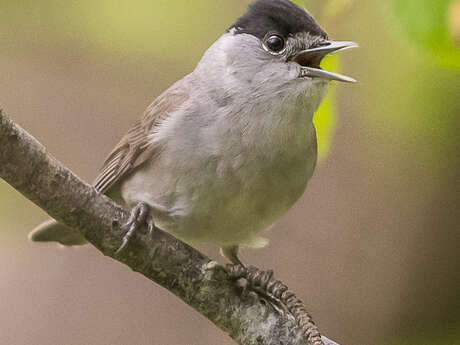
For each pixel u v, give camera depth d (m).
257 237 8.24
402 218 11.09
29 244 11.18
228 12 10.71
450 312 10.78
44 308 11.00
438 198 11.05
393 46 10.08
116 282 11.29
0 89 11.90
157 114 7.73
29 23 11.52
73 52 11.72
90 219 6.42
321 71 7.11
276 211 7.62
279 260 11.04
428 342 10.62
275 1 7.54
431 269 10.95
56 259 11.36
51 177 6.20
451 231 10.98
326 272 10.98
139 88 11.77
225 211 7.42
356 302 10.84
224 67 7.48
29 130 11.85
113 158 8.17
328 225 11.14
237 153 7.22
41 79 11.93
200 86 7.59
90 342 10.74
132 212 6.68
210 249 11.23
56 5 11.30
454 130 10.59
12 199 10.91
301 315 6.10
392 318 10.76
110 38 11.05
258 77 7.29
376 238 11.06
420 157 11.02
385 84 10.34
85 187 6.40
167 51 10.87
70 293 11.12
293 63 7.21
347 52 10.25
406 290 10.88
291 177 7.47
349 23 10.05
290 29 7.35
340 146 11.12
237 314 6.43
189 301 6.57
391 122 10.71
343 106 10.67
